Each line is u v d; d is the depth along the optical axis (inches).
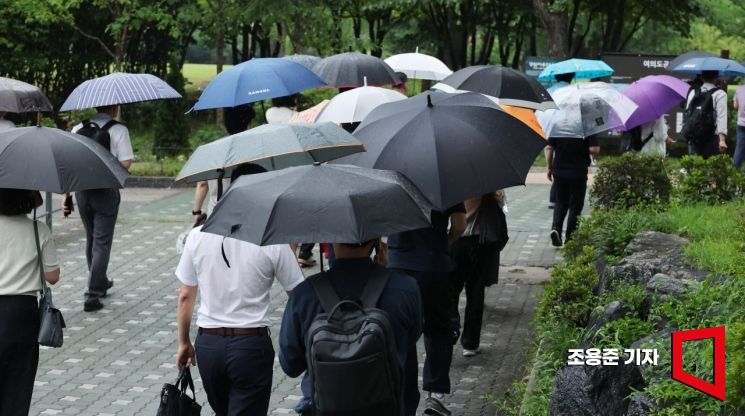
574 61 765.9
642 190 538.6
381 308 235.8
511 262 608.7
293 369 243.0
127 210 804.6
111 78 515.5
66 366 428.8
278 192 235.1
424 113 317.1
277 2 1101.1
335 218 229.3
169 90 524.1
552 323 371.9
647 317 317.1
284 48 1252.5
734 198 484.4
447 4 1211.9
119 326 487.8
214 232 236.1
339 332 226.1
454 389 394.0
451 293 341.4
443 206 299.7
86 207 509.4
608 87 557.6
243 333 272.4
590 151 576.4
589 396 279.0
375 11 1306.6
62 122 1293.1
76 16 1295.5
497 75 426.3
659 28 1692.9
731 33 1576.0
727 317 275.3
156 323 493.4
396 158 307.6
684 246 380.8
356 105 439.2
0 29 1254.3
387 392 226.2
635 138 637.9
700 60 737.6
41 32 1286.9
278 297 533.0
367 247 240.7
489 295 532.1
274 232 228.8
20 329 306.5
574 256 461.7
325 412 225.6
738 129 800.9
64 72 1387.8
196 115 1382.9
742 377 230.5
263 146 284.5
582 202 579.8
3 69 1315.2
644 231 409.4
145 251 650.2
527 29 1368.1
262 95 469.4
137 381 411.8
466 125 312.3
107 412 376.5
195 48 2529.5
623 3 1326.3
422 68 650.2
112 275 587.5
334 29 1200.8
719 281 310.8
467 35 1353.3
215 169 285.0
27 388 312.0
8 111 573.0
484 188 303.1
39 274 310.8
